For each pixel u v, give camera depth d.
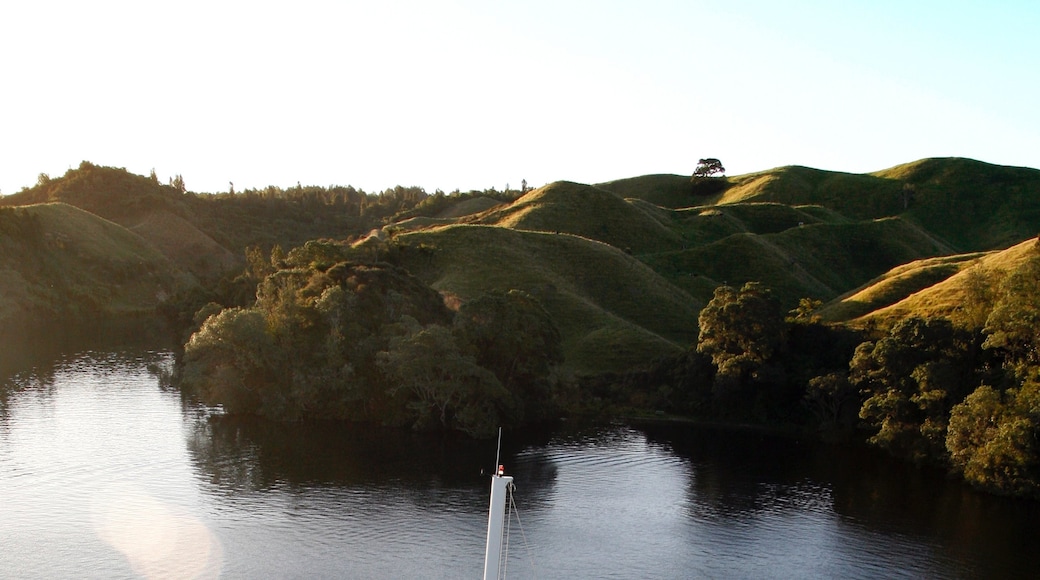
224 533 76.62
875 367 110.44
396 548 74.12
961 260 168.50
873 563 72.88
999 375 97.75
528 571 70.31
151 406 126.94
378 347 122.50
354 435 114.00
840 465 104.19
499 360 124.69
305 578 67.50
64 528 76.62
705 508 87.44
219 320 122.81
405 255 174.88
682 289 189.00
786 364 125.44
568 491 92.62
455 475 96.88
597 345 148.50
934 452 100.19
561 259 183.50
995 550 75.75
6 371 152.25
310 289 132.62
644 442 114.69
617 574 70.06
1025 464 87.62
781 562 73.12
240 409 123.38
